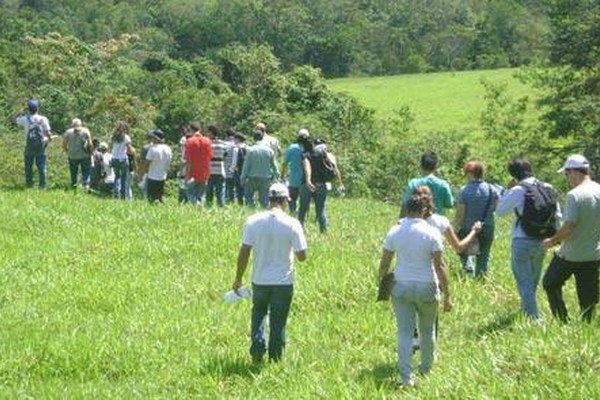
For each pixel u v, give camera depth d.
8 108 70.94
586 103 55.66
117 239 22.28
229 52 87.31
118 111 65.44
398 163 55.97
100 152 30.38
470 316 15.77
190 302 17.45
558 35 58.06
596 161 55.75
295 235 13.24
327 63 154.62
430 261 12.10
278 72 72.31
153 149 26.89
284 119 64.25
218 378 13.09
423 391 10.73
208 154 27.25
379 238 23.36
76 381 13.27
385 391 11.38
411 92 114.69
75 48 79.38
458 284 17.64
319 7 162.38
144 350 14.30
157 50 132.12
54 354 13.99
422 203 12.26
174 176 49.47
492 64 150.00
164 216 24.52
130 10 166.25
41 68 75.88
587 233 13.69
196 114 71.69
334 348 14.39
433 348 12.34
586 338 11.30
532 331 12.72
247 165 26.27
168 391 12.72
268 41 152.00
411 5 180.25
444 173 54.41
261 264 13.27
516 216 14.54
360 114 65.12
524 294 14.34
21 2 163.38
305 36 154.38
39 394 12.44
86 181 29.31
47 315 16.61
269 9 152.75
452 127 82.81
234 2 152.38
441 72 144.62
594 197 13.62
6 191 27.58
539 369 10.46
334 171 23.83
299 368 13.16
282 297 13.27
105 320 16.30
